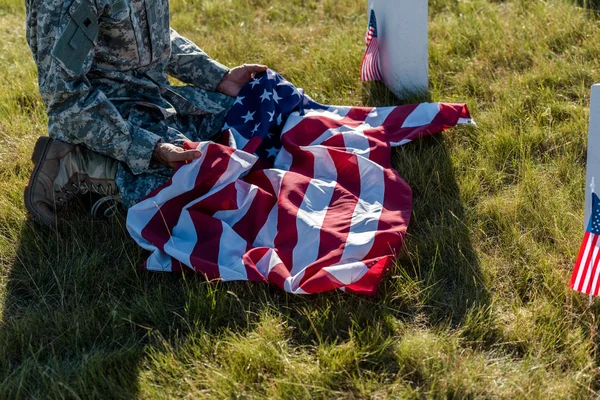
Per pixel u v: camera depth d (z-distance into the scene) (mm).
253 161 3375
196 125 3889
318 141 3795
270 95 3865
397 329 2729
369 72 4551
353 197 3350
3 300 2979
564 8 5191
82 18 3092
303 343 2707
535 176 3518
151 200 3205
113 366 2615
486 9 5504
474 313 2789
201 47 5293
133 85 3551
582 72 4395
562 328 2678
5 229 3385
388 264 2953
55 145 3252
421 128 3850
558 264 2992
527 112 4098
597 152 2609
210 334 2719
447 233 3184
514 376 2482
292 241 3156
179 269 3031
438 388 2459
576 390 2424
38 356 2670
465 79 4508
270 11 5965
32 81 4773
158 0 3484
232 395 2473
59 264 3148
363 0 5949
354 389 2490
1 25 6086
